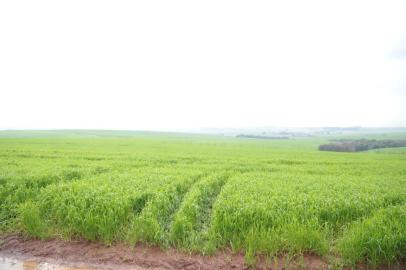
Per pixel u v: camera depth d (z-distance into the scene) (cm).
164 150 4066
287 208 945
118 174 1538
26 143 4653
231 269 702
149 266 714
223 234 820
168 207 1016
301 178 1595
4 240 830
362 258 719
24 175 1395
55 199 976
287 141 10775
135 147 4519
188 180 1445
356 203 1023
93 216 856
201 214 1030
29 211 882
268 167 2206
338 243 785
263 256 748
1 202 1041
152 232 801
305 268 700
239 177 1562
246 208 888
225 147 5478
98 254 762
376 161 3133
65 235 841
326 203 995
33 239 838
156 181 1331
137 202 1034
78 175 1594
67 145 4456
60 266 712
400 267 708
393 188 1348
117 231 830
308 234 766
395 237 729
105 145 4812
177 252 773
